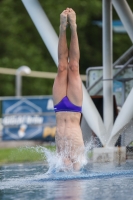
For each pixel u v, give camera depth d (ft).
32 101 146.82
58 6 244.63
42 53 246.88
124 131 91.86
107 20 93.86
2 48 240.53
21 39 244.22
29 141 146.72
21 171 77.66
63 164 70.90
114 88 104.27
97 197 50.90
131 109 86.69
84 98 89.92
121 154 88.89
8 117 147.13
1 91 238.68
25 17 246.68
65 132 69.87
